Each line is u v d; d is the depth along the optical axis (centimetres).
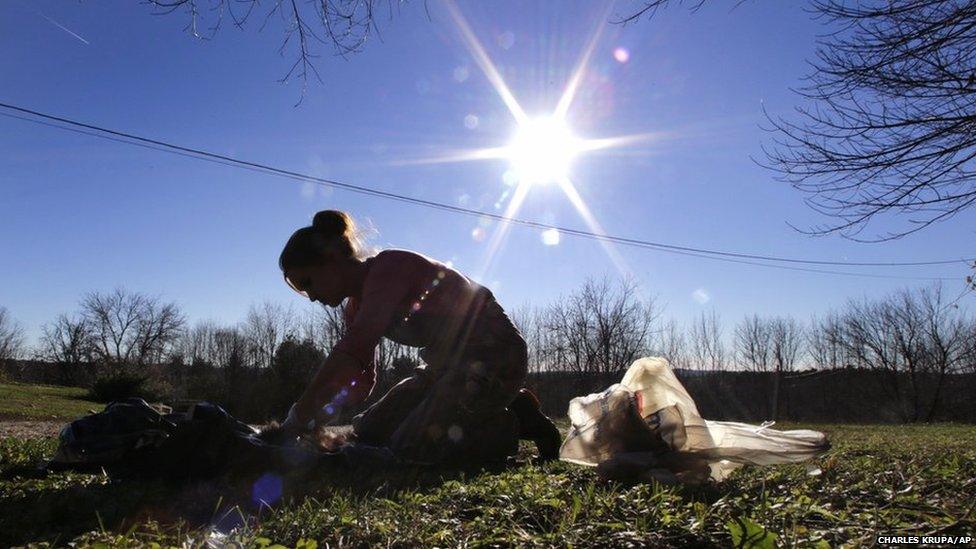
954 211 686
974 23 580
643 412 388
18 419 1570
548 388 3566
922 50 606
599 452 392
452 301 394
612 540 223
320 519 240
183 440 341
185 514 277
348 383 361
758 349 4500
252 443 349
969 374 4256
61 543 231
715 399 4216
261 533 226
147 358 5956
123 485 331
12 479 362
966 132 639
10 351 6316
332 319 3453
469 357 405
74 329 5816
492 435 425
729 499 279
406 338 406
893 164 676
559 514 257
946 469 357
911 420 4234
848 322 4494
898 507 258
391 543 220
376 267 382
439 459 410
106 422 361
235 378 3494
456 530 234
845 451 609
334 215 382
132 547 206
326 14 454
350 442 426
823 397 4409
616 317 3553
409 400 448
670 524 236
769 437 385
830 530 224
